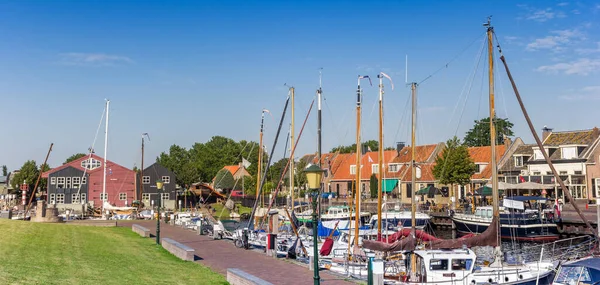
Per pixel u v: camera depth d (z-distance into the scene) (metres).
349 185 98.19
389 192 84.00
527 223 50.12
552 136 77.50
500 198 67.94
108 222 51.97
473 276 23.20
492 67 31.14
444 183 73.94
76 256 25.72
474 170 74.56
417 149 92.44
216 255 31.03
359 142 36.72
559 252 41.12
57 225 41.34
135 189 93.88
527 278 22.70
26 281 17.95
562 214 57.28
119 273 21.92
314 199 17.83
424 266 23.20
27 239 29.64
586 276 20.16
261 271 25.55
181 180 119.50
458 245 25.45
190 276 22.84
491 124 30.64
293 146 51.34
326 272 25.83
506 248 47.12
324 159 107.69
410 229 28.17
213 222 51.72
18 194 116.44
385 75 36.81
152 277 21.67
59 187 90.94
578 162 71.56
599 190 70.00
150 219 64.62
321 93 48.72
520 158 79.75
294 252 30.77
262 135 54.97
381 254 29.23
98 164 92.88
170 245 31.08
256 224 49.69
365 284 22.62
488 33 31.41
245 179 102.81
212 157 143.88
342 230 41.03
